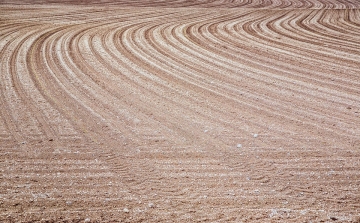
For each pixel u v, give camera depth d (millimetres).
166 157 9016
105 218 6555
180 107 12570
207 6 36094
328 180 8070
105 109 12188
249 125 11086
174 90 14367
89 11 31391
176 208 6945
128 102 12930
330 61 18859
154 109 12320
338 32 25359
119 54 19469
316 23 28109
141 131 10516
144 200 7195
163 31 24906
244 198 7320
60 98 13086
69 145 9523
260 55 19859
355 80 15938
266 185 7824
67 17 28703
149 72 16672
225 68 17516
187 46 21391
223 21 28438
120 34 23859
